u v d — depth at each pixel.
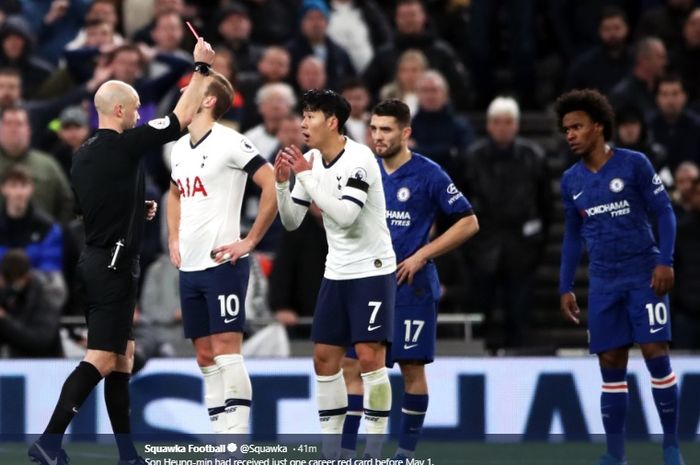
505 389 40.56
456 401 40.50
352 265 31.69
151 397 40.47
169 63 46.88
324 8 55.22
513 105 45.94
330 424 32.12
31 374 40.31
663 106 49.25
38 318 41.50
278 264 42.50
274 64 49.06
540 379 40.59
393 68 52.03
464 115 53.25
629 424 40.38
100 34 49.78
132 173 31.14
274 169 32.06
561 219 52.75
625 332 33.38
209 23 53.94
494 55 55.50
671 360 40.53
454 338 43.84
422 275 33.50
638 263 33.22
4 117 44.84
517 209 45.84
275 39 55.00
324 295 32.03
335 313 31.88
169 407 40.41
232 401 32.31
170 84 46.81
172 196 34.06
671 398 33.22
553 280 51.56
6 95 47.44
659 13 54.31
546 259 52.00
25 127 44.94
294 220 32.34
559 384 40.56
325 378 32.06
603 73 52.34
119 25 53.72
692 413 40.34
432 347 33.53
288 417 40.22
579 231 34.44
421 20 52.41
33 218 43.41
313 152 32.12
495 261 45.69
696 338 44.75
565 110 33.50
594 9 55.56
